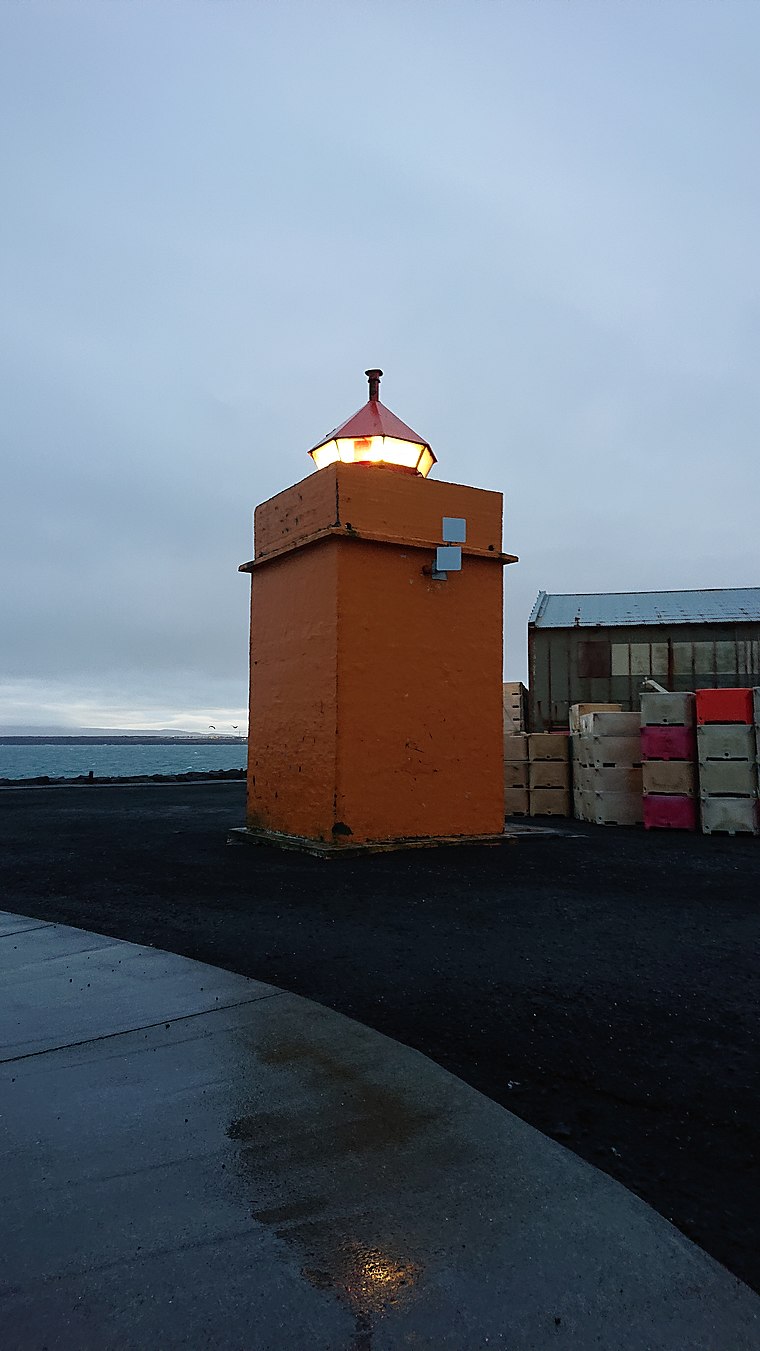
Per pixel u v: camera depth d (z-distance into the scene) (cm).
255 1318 171
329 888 655
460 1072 303
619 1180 229
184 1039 324
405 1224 204
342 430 991
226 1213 207
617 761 1228
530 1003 379
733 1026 351
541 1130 259
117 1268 186
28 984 393
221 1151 238
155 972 412
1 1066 298
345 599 864
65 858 817
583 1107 276
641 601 2606
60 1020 345
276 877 705
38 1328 167
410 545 903
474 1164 233
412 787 898
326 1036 329
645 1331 169
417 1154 238
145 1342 164
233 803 1638
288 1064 301
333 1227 202
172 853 855
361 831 859
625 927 526
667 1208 216
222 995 377
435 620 927
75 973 411
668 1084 294
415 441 974
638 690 2392
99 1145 241
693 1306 177
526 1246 196
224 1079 288
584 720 1308
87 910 571
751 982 411
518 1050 324
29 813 1382
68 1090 278
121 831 1080
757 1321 174
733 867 786
